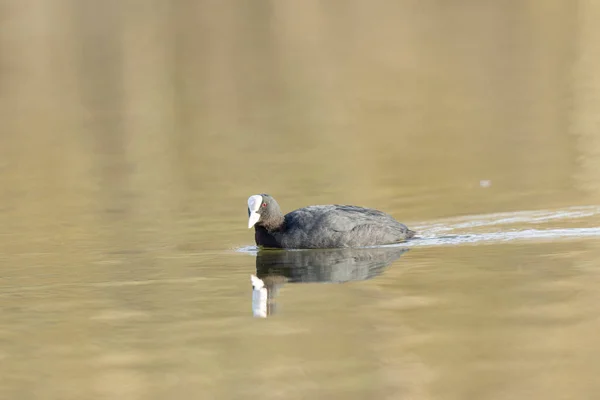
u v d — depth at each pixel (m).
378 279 18.89
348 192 28.97
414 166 32.34
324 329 16.02
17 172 33.94
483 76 48.81
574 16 60.94
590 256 19.75
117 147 37.56
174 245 23.11
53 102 45.91
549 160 32.09
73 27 57.88
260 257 21.41
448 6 65.38
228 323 16.58
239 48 55.06
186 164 34.09
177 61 52.53
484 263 19.67
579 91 44.47
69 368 14.67
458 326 15.82
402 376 13.82
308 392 13.38
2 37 55.78
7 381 14.18
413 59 52.88
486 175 30.34
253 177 31.58
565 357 14.27
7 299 18.67
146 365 14.66
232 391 13.48
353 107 43.38
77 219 26.64
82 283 19.75
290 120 41.34
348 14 62.94
